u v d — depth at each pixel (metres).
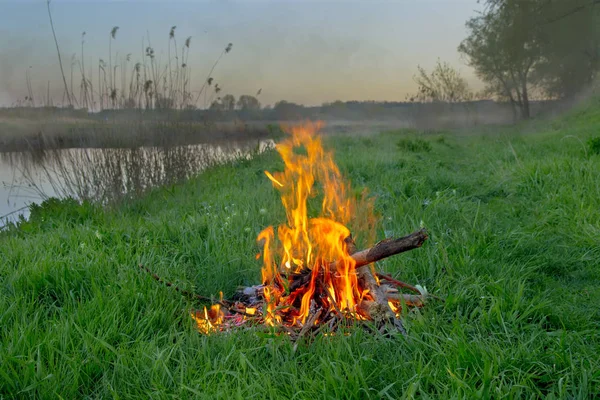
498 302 3.62
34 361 2.93
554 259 4.93
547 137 16.58
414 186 7.72
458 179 8.49
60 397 2.68
